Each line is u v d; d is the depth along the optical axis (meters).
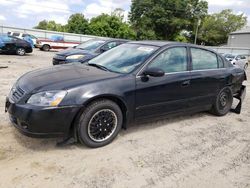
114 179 2.88
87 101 3.25
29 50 16.44
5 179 2.72
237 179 3.08
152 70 3.68
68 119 3.20
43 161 3.11
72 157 3.25
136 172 3.05
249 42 49.97
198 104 4.74
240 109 5.68
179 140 4.02
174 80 4.13
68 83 3.29
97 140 3.52
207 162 3.42
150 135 4.11
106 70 3.93
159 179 2.95
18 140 3.55
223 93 5.24
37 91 3.16
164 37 56.50
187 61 4.45
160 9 52.91
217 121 5.07
